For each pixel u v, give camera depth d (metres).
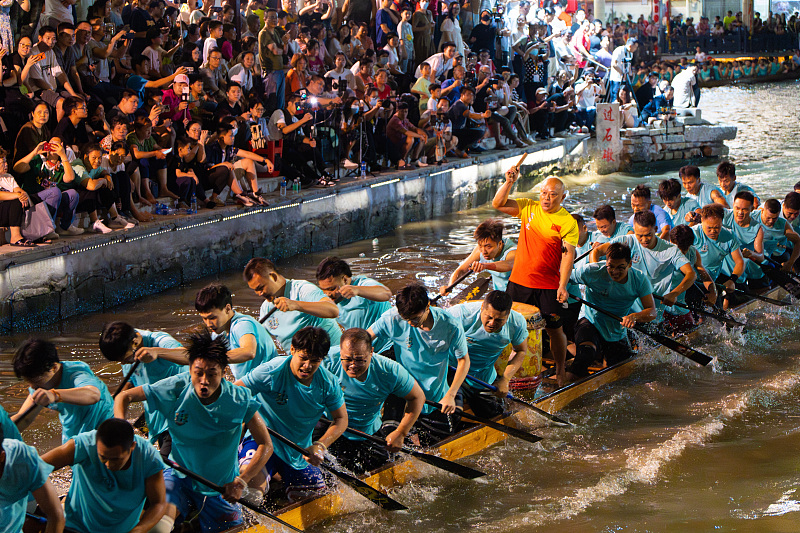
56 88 11.22
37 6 11.64
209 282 12.11
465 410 7.60
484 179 18.69
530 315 7.85
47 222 10.23
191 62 13.66
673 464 6.89
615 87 24.33
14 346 9.27
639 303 8.99
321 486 5.97
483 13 20.73
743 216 10.92
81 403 5.08
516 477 6.75
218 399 5.04
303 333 5.45
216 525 5.39
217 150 12.93
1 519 4.41
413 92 17.36
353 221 15.05
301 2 17.86
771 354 9.62
